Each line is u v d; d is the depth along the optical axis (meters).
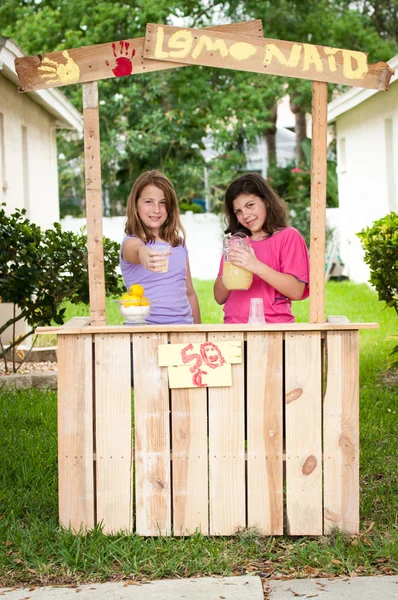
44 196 12.03
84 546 3.65
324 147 3.75
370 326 3.69
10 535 3.79
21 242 7.17
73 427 3.77
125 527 3.80
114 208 20.70
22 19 20.62
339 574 3.47
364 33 20.77
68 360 3.74
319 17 20.42
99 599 3.26
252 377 3.74
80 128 14.19
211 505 3.79
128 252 4.15
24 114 10.62
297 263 4.12
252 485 3.78
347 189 15.65
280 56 3.75
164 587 3.36
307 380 3.75
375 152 13.27
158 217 4.27
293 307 12.02
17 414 5.96
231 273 3.96
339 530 3.80
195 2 20.45
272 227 4.21
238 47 3.75
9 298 7.27
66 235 7.42
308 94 20.45
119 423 3.77
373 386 6.83
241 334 3.72
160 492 3.78
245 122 19.91
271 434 3.76
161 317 4.28
